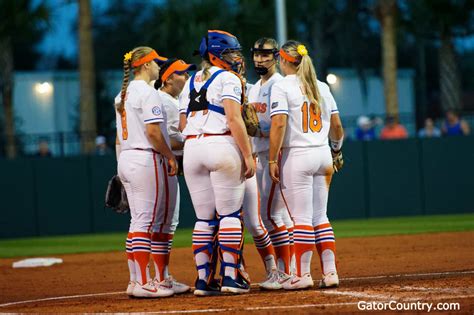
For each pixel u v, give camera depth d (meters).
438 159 52.47
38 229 50.78
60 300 22.83
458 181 52.56
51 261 33.50
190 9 67.06
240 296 20.55
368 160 51.97
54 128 84.00
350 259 30.25
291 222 23.25
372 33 120.56
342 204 51.62
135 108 21.41
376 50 119.75
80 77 68.69
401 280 23.09
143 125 21.48
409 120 73.69
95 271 30.25
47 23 69.75
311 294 20.22
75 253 37.59
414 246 33.66
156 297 21.34
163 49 68.69
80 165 50.91
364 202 51.88
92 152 60.12
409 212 52.28
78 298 23.11
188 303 19.72
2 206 50.59
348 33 118.38
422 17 74.25
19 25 68.75
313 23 108.19
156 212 21.81
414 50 121.06
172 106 23.05
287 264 22.44
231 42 21.20
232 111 20.42
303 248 21.28
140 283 21.36
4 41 71.75
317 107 21.30
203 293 21.05
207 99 20.84
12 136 62.56
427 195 52.44
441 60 81.69
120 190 23.31
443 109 82.00
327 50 116.62
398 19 70.31
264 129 22.39
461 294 19.22
